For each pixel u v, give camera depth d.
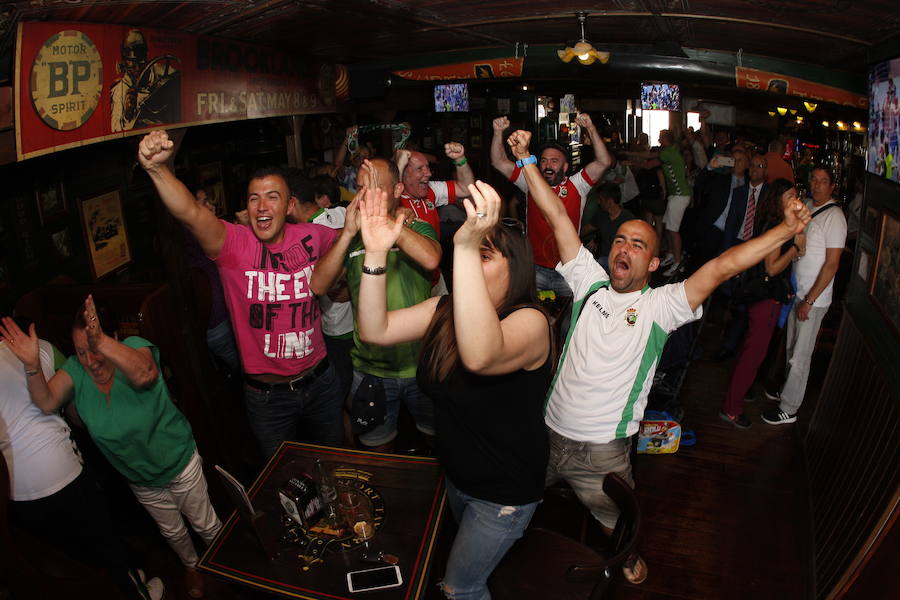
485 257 2.02
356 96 6.48
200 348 4.00
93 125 2.95
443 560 3.25
